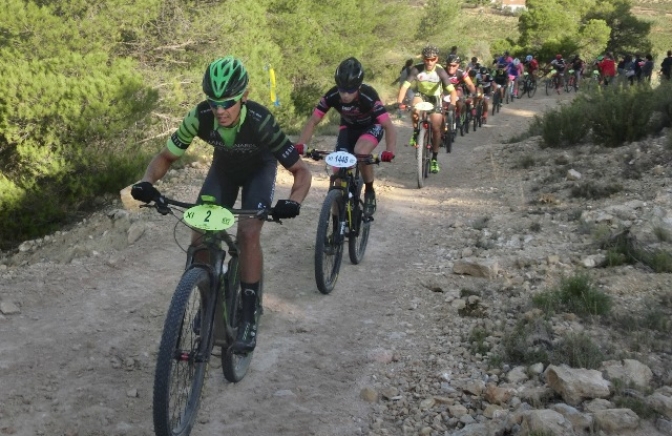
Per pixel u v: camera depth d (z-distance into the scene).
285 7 21.41
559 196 8.41
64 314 5.20
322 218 5.41
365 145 5.86
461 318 5.18
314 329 5.07
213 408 4.00
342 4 23.36
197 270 3.42
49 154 11.01
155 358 4.59
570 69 29.73
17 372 4.34
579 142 11.57
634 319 4.87
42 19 13.39
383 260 6.66
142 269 6.20
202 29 16.06
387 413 4.02
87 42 14.09
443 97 12.28
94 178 11.23
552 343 4.61
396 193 9.70
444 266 6.34
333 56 22.44
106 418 3.89
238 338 3.91
